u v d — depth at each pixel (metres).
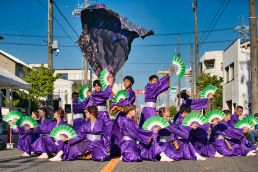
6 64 35.25
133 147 9.73
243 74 27.38
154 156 9.85
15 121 11.27
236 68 28.05
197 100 12.27
